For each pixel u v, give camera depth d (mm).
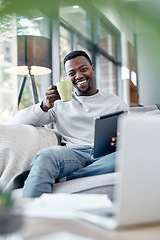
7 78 4098
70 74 2314
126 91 7578
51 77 4602
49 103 2107
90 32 6379
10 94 4148
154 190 638
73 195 856
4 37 3557
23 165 1804
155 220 651
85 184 1525
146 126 629
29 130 1959
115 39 7527
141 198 627
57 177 1671
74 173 1747
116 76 7688
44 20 4254
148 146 630
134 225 624
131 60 7539
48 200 806
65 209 717
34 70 3428
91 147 2059
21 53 3174
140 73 7574
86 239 503
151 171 632
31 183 1494
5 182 1731
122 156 618
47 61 3248
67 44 5535
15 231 498
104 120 1681
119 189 616
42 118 2182
